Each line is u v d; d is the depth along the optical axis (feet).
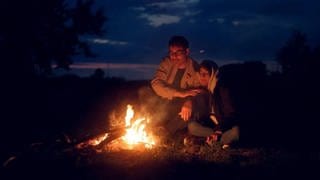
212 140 12.76
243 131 14.96
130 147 12.73
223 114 12.94
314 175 10.58
